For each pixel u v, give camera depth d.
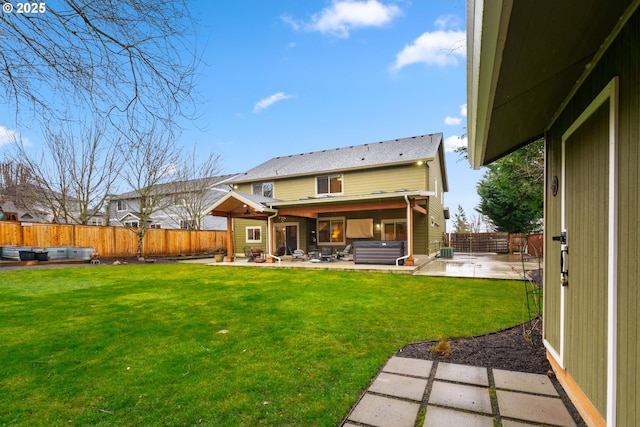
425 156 13.45
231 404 2.40
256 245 17.42
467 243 20.22
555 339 2.86
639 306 1.42
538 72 1.81
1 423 2.18
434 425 2.13
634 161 1.47
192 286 7.62
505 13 1.04
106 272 10.45
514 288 6.98
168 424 2.16
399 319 4.59
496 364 3.09
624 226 1.57
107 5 2.36
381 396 2.52
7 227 13.20
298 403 2.41
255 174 17.66
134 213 22.59
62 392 2.59
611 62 1.70
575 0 1.16
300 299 6.00
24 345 3.64
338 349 3.47
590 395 2.02
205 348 3.52
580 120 2.19
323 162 16.44
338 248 15.16
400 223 14.02
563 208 2.62
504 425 2.13
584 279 2.15
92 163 15.82
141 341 3.76
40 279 8.88
